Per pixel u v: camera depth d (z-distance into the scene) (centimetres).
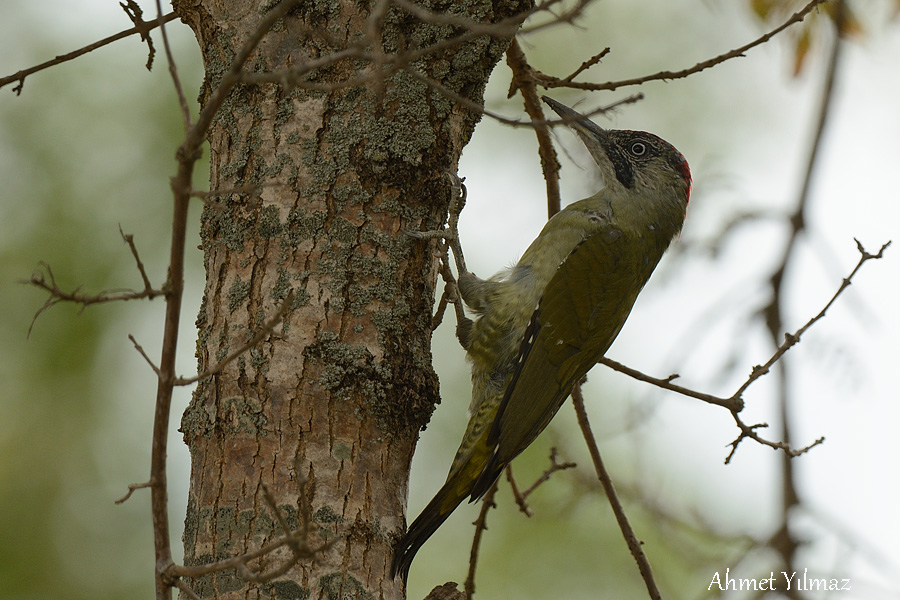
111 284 1358
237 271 715
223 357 700
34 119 1382
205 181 1376
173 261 508
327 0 739
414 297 739
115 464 1345
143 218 1384
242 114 736
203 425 695
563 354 964
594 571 1343
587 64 927
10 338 1334
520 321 974
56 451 1333
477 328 983
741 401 852
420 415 728
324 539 657
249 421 680
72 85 1401
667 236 1086
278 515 513
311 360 691
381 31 741
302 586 644
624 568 1337
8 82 835
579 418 972
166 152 1405
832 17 1240
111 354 1355
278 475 670
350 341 703
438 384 754
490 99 1065
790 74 1273
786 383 1162
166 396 526
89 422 1348
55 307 1346
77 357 1344
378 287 718
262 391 684
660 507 1202
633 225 1052
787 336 851
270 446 676
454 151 777
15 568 1289
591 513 1373
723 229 1198
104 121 1401
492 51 779
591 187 1170
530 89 956
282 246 711
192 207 1370
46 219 1357
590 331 980
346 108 732
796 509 1151
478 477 902
